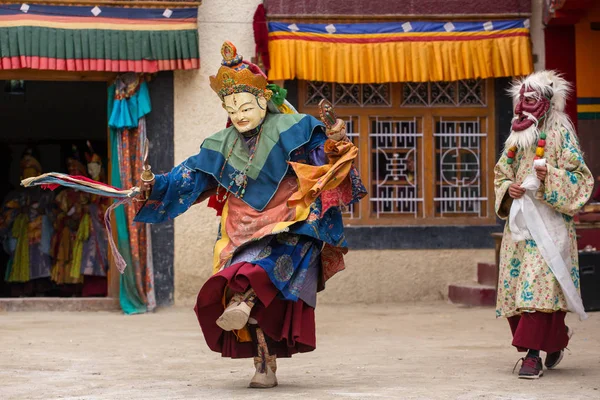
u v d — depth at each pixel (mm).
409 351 8016
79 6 11688
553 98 6730
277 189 5871
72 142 17484
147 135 12391
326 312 11672
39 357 7734
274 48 12359
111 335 9492
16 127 17188
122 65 11781
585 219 12055
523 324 6430
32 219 14164
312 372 6746
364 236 12812
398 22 12586
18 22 11508
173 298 12477
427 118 13047
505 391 5699
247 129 5914
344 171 5586
